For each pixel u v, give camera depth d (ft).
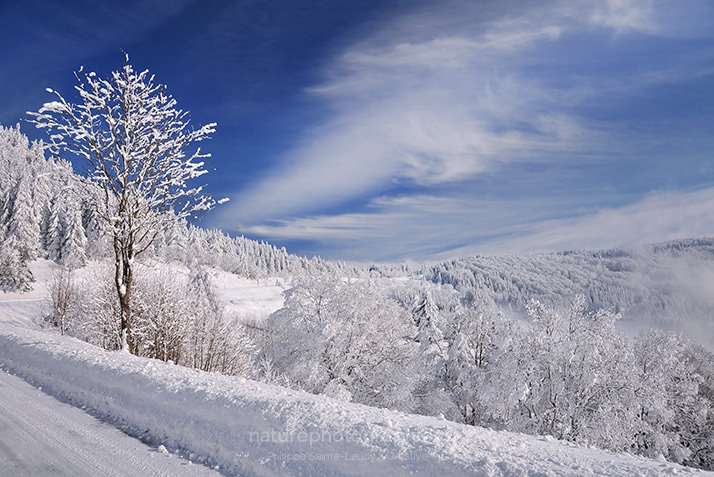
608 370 62.44
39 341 33.96
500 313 75.36
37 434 17.65
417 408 75.36
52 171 38.68
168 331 60.49
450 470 12.56
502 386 63.26
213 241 414.00
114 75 40.14
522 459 13.38
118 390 22.16
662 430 80.53
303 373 69.15
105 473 14.42
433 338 84.28
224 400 18.56
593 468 12.94
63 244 207.51
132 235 41.60
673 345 80.94
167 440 17.56
